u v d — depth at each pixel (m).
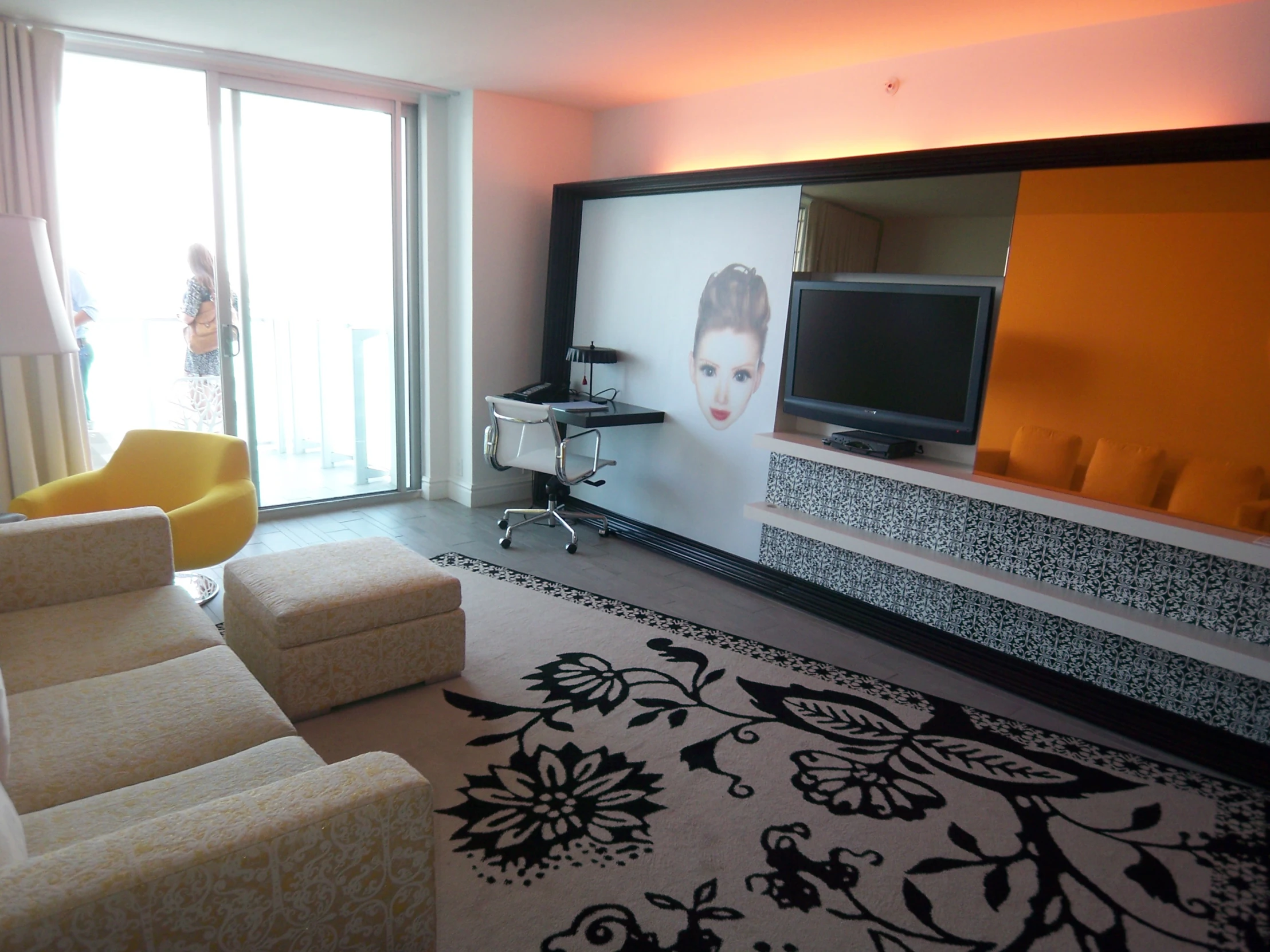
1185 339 2.60
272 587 2.59
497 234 4.79
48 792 1.52
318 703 2.54
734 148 4.22
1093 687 2.92
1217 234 2.50
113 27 3.51
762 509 3.83
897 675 3.17
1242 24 2.58
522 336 5.06
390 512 4.92
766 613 3.71
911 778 2.45
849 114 3.69
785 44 3.36
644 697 2.85
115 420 5.12
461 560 4.15
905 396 3.36
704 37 3.32
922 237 3.23
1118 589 2.85
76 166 4.29
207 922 1.12
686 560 4.31
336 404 5.48
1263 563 2.39
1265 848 2.21
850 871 2.03
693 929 1.81
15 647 2.04
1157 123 2.80
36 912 0.99
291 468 5.54
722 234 4.03
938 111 3.38
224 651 2.11
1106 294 2.76
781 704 2.86
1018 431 3.03
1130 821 2.30
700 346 4.20
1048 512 2.85
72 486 3.17
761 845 2.10
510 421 4.36
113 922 1.04
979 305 3.07
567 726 2.63
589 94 4.50
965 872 2.05
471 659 3.06
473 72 4.13
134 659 2.05
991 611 3.20
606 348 4.74
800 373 3.72
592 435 4.88
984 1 2.72
